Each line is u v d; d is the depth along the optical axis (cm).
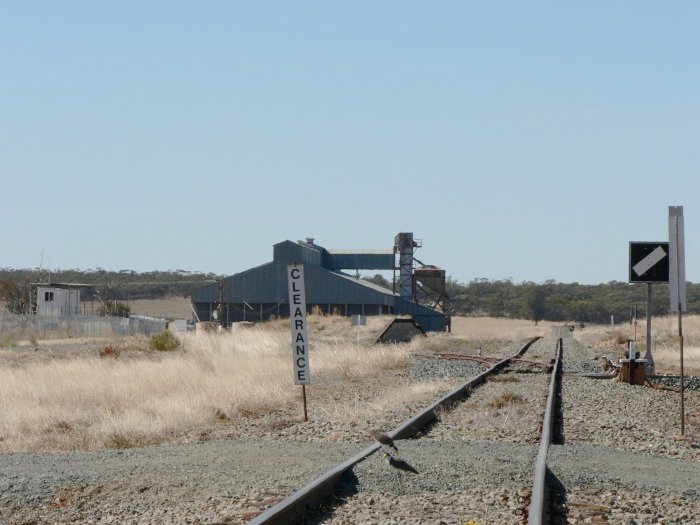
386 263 14438
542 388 3175
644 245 3450
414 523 1124
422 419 2142
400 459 1394
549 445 1758
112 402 2831
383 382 3566
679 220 2145
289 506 1120
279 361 4309
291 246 12581
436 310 13650
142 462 1628
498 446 1730
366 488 1332
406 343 6688
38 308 10356
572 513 1209
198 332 6612
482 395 2909
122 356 5016
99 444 2095
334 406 2523
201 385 3181
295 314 2342
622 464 1576
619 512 1227
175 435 2195
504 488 1350
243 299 12538
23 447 2077
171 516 1202
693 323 8838
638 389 3219
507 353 5484
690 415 2542
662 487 1388
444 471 1424
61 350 5691
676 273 2133
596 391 3100
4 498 1373
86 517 1257
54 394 2950
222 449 1775
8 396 2950
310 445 1802
